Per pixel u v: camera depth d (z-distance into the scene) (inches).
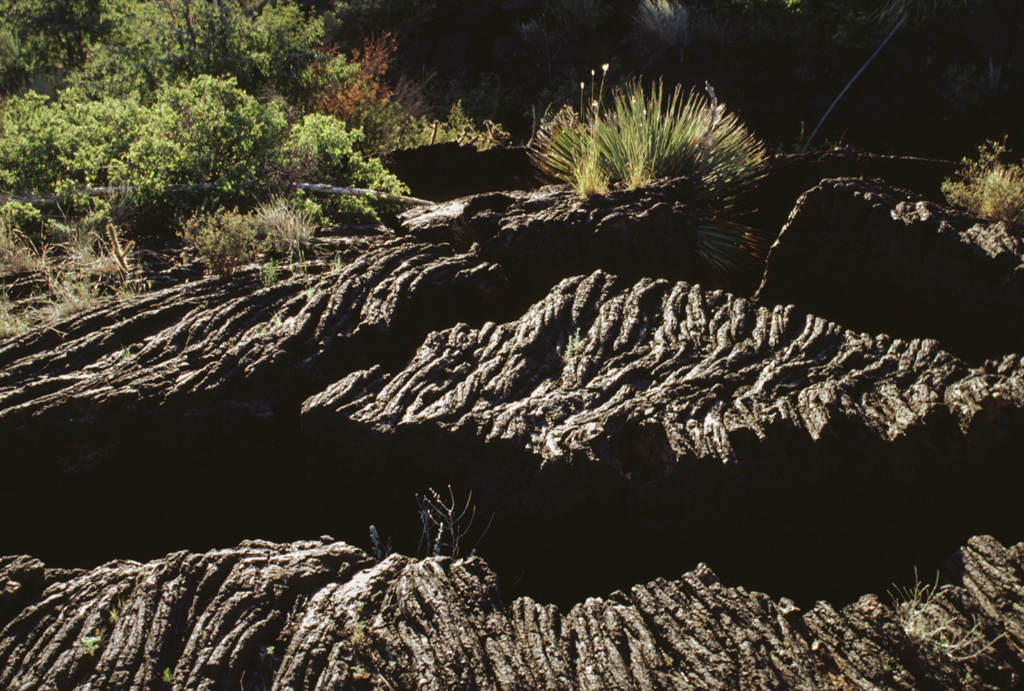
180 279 174.1
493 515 109.1
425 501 110.6
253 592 81.6
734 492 101.7
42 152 228.2
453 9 537.6
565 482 103.7
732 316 136.6
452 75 509.0
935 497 105.1
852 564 107.3
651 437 104.7
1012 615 78.1
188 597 82.1
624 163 236.2
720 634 76.4
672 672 73.1
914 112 398.6
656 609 79.8
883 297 178.5
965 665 73.4
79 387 121.2
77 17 420.2
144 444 120.0
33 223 207.6
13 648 76.9
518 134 460.1
